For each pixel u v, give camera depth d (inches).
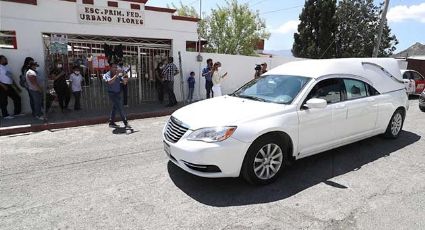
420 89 591.2
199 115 171.9
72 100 409.4
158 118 369.1
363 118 218.4
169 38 460.4
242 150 159.5
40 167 200.4
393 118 251.1
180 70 452.4
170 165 202.5
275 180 177.0
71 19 383.2
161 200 155.5
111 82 305.3
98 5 396.8
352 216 141.3
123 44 439.8
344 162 208.2
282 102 185.9
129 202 153.3
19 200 155.4
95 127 317.4
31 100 337.1
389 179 181.5
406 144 248.2
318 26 983.0
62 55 391.2
